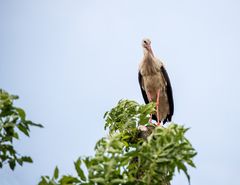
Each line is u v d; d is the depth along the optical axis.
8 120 7.36
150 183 7.48
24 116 7.38
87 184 7.20
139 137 11.34
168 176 7.55
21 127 7.39
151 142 7.62
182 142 7.62
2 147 7.41
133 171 7.84
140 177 7.92
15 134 7.54
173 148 7.44
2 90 7.52
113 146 7.59
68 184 7.20
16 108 7.38
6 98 7.36
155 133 7.80
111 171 7.20
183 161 7.39
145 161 7.70
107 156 7.44
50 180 7.17
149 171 7.51
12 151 7.47
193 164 7.45
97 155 7.42
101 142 7.79
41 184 7.16
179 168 7.42
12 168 7.44
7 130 7.36
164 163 7.44
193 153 7.46
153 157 7.48
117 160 7.42
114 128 11.55
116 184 7.20
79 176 7.28
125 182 7.28
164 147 7.49
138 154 7.51
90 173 7.21
